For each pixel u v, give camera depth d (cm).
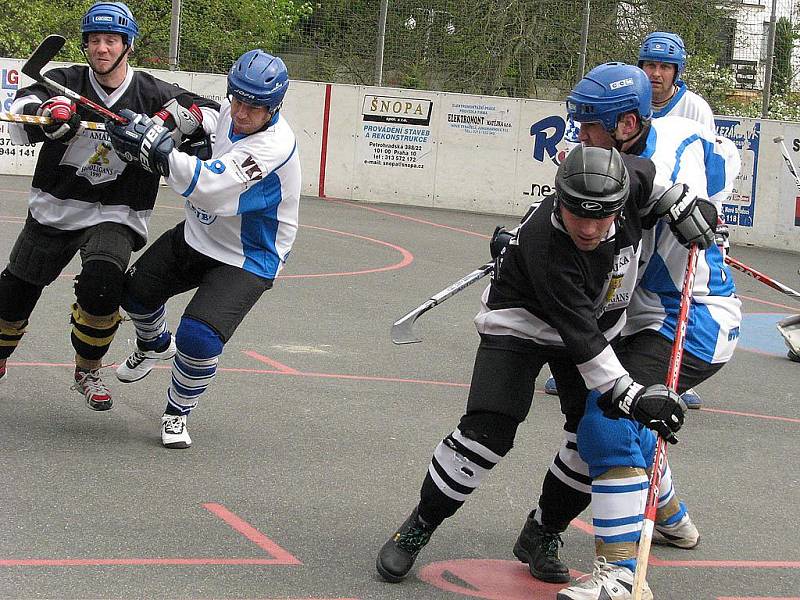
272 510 471
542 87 2006
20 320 598
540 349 391
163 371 702
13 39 2294
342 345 824
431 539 454
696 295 426
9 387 637
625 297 392
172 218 1431
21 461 509
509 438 392
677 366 377
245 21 2130
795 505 540
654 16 2048
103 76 560
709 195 450
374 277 1146
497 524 479
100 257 551
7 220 1293
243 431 589
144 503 467
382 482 520
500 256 401
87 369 592
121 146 495
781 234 1641
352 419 628
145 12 2203
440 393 704
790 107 2056
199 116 553
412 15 1964
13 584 372
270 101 496
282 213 534
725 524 504
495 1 1975
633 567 373
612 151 357
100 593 370
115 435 563
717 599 412
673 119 445
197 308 527
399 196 1808
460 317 977
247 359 757
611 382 362
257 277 536
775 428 696
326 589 391
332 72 2014
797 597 420
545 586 411
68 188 562
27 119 525
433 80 1984
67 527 431
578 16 1988
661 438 357
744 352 957
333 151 1808
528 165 1783
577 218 351
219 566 404
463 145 1791
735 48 2109
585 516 500
